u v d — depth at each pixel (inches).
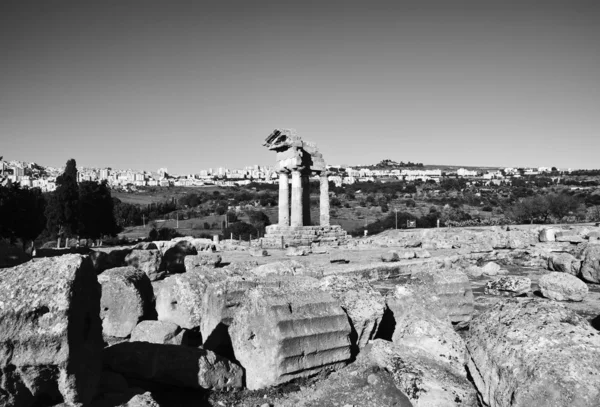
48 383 243.3
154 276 713.6
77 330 251.4
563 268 799.1
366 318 378.3
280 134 1524.4
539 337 241.9
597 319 401.4
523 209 2738.7
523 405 217.9
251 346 332.2
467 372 297.4
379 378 318.3
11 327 234.5
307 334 325.7
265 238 1454.2
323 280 424.2
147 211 4367.6
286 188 1577.3
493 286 633.6
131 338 384.5
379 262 906.7
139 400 261.1
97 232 2038.6
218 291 399.5
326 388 315.6
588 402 201.8
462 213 3575.3
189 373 308.7
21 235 1558.8
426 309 418.6
